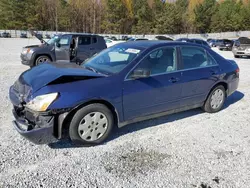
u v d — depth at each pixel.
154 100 3.62
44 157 2.89
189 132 3.74
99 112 3.15
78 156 2.95
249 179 2.62
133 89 3.36
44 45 9.33
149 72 3.29
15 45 23.20
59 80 2.99
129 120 3.48
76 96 2.91
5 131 3.51
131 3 67.12
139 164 2.84
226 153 3.15
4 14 57.12
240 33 65.00
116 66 3.51
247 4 74.19
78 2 68.38
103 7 68.69
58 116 2.87
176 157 3.02
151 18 66.06
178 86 3.85
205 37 60.16
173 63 3.87
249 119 4.36
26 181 2.45
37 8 59.62
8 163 2.73
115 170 2.71
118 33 64.81
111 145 3.26
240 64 12.48
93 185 2.44
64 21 64.81
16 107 3.16
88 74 3.19
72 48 9.14
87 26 67.69
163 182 2.54
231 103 5.31
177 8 64.06
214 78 4.37
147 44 3.82
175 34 61.34
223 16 65.69
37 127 2.83
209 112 4.59
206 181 2.57
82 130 3.09
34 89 2.91
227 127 3.98
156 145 3.30
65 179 2.51
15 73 7.96
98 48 9.82
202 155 3.08
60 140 3.30
